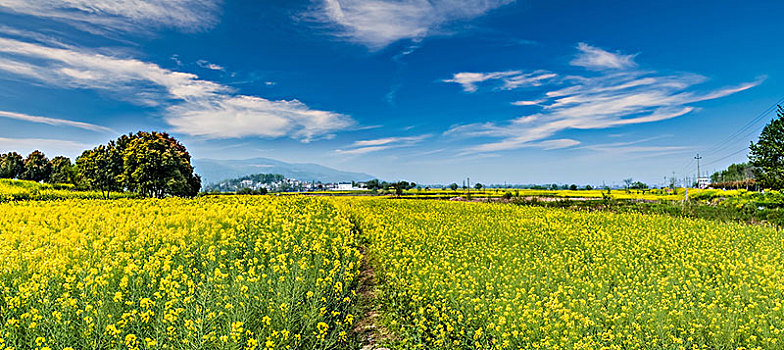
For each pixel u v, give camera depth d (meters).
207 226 15.05
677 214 30.45
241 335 6.16
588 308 7.89
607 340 6.71
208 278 7.68
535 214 29.00
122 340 5.89
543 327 6.98
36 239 11.71
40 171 87.19
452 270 10.70
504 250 13.47
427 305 8.34
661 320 7.16
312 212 25.52
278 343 6.40
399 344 7.47
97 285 7.32
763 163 33.78
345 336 7.43
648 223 22.53
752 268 10.79
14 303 6.61
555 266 11.21
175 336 6.10
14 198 31.20
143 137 49.69
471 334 7.24
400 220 22.66
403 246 13.92
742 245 15.09
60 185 60.34
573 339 6.67
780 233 18.05
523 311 7.47
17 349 5.73
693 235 17.45
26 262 8.98
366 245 17.03
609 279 10.37
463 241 15.53
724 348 6.66
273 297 7.61
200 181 63.41
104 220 16.70
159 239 12.41
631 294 8.59
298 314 7.23
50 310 6.41
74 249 10.38
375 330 8.21
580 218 25.33
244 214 19.69
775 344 6.44
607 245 14.57
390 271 11.15
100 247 10.69
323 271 9.77
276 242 12.56
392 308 8.84
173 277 8.41
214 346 6.00
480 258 12.48
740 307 8.02
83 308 6.58
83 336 5.88
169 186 46.97
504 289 9.03
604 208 38.50
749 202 31.83
